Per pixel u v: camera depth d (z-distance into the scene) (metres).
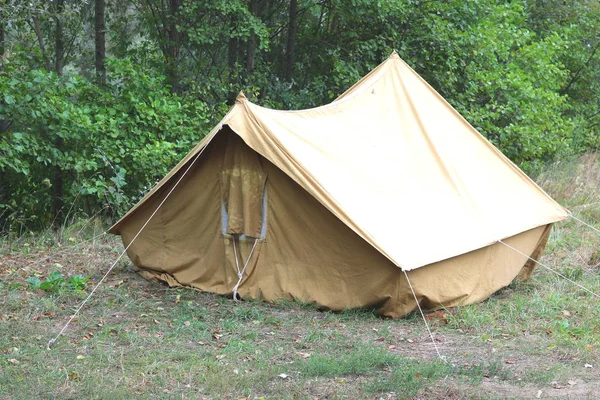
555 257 9.62
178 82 13.93
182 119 11.90
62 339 6.23
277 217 7.36
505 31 16.16
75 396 5.03
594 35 20.06
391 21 14.88
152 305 7.29
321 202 6.93
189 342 6.27
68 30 14.34
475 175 8.31
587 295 7.98
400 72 9.04
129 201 11.14
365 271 6.95
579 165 15.67
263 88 14.52
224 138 7.55
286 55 15.68
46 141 10.41
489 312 7.23
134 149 11.04
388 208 7.21
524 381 5.38
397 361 5.69
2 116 9.84
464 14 15.62
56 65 13.71
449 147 8.43
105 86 11.99
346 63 14.84
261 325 6.76
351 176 7.36
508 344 6.31
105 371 5.50
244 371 5.55
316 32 15.84
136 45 14.55
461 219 7.56
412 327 6.77
